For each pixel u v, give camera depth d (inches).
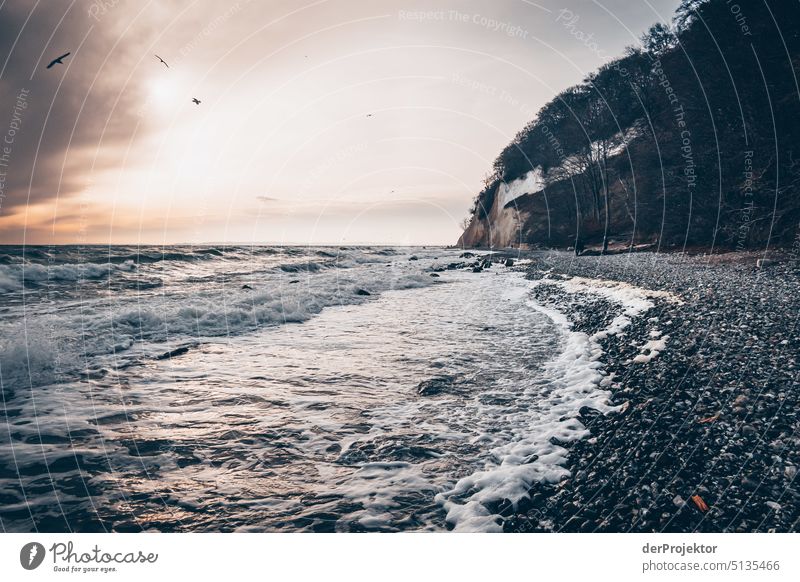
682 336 371.6
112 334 459.2
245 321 555.8
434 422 271.4
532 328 541.6
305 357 414.9
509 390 323.6
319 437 253.1
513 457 225.6
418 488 201.8
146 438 250.5
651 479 192.2
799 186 805.9
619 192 1686.8
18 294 701.3
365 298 805.2
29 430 255.3
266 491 200.4
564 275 1002.1
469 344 463.2
